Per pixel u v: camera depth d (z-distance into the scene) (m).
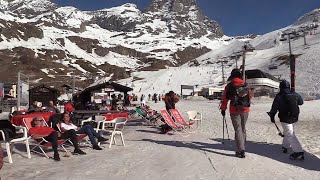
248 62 83.69
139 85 66.44
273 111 4.79
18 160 4.53
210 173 3.84
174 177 3.65
